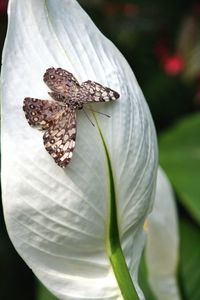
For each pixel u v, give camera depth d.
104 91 0.65
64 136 0.63
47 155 0.64
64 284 0.68
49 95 0.64
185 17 1.90
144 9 1.89
